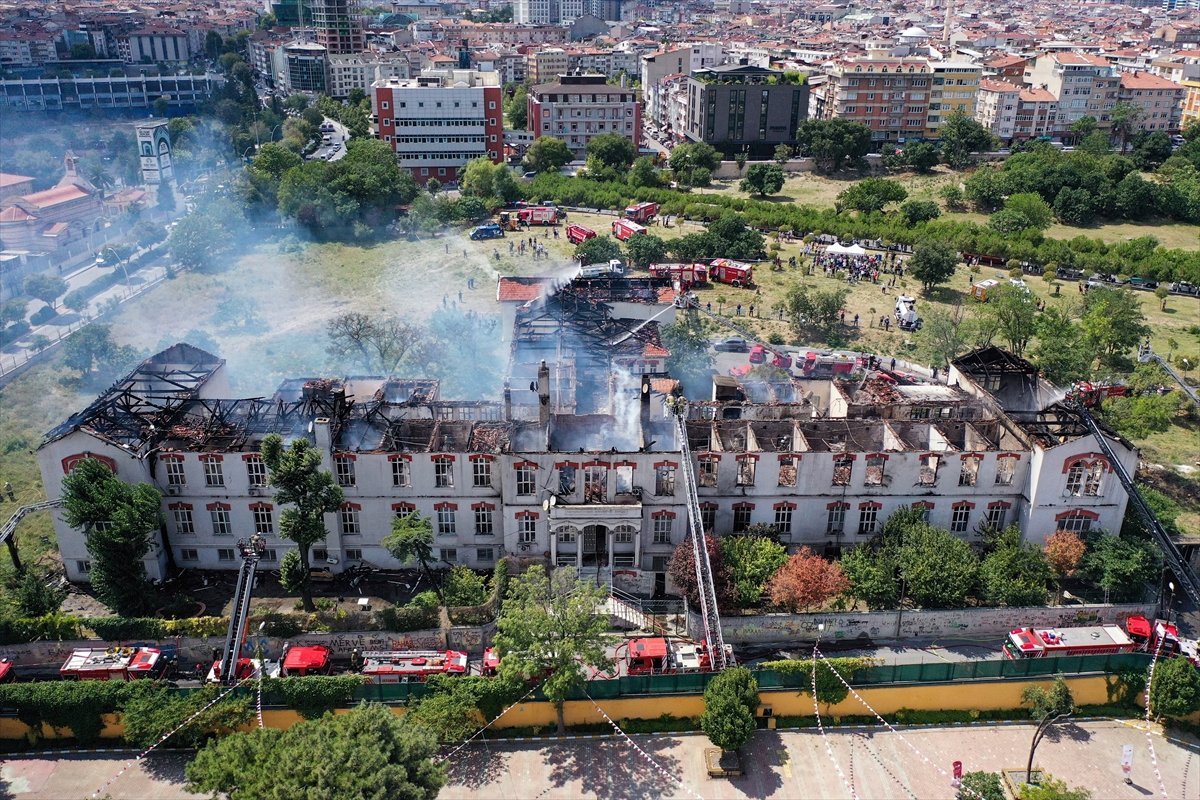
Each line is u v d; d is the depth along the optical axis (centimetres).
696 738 7431
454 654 7719
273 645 7938
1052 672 7694
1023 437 8869
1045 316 14275
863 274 18562
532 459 8481
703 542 8131
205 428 8956
